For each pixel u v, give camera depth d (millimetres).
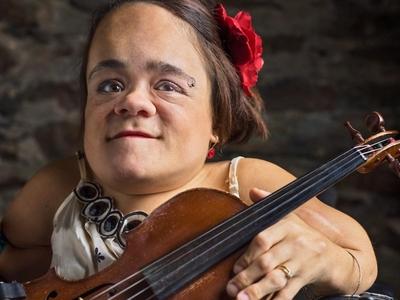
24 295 1250
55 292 1285
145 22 1385
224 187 1488
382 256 3256
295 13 3398
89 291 1279
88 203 1418
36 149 3271
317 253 1287
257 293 1218
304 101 3377
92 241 1385
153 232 1308
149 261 1290
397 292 3215
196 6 1447
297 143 3348
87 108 1403
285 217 1325
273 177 1493
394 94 3400
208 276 1261
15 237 1600
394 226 3270
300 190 1321
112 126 1349
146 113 1337
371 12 3406
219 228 1283
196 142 1386
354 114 3375
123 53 1361
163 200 1401
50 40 3301
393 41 3406
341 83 3389
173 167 1359
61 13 3312
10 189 3256
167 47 1370
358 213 3289
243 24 1563
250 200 1468
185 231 1307
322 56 3398
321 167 1354
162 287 1244
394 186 3289
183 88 1372
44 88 3283
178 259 1264
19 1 3279
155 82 1365
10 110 3271
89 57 1427
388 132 1426
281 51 3387
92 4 3334
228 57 1528
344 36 3408
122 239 1370
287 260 1261
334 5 3406
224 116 1482
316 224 1412
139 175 1337
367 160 1378
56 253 1420
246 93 1574
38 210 1573
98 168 1373
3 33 3271
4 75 3273
